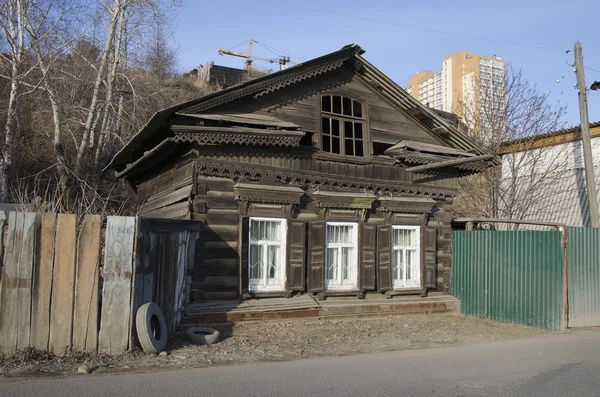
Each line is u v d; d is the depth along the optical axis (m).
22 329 6.60
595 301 12.39
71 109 19.41
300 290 11.38
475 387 6.00
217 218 10.64
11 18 16.95
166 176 12.90
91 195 16.22
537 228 20.45
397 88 13.23
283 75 11.56
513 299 12.45
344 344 9.20
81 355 6.80
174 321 8.79
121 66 21.45
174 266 8.80
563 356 8.21
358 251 12.30
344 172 12.46
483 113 22.50
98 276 7.05
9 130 16.00
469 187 22.33
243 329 10.05
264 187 11.00
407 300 12.90
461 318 12.95
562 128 21.45
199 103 10.58
